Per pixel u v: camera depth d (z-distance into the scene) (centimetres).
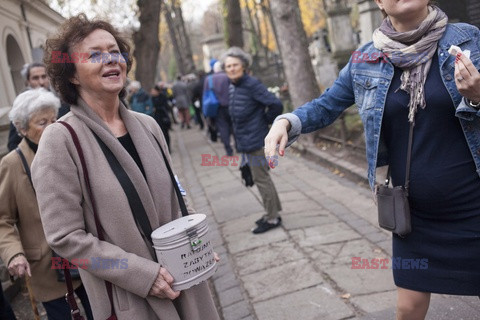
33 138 262
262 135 471
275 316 328
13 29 1290
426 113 175
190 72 2755
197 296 188
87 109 181
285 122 195
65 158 171
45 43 186
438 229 186
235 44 1619
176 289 174
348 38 1345
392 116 184
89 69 178
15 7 1329
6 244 246
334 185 639
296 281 373
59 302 259
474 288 183
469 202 179
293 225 495
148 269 169
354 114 896
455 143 176
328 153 802
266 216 498
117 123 191
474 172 176
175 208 196
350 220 487
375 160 193
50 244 167
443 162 178
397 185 194
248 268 414
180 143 1386
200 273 178
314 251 423
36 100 257
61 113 284
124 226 173
